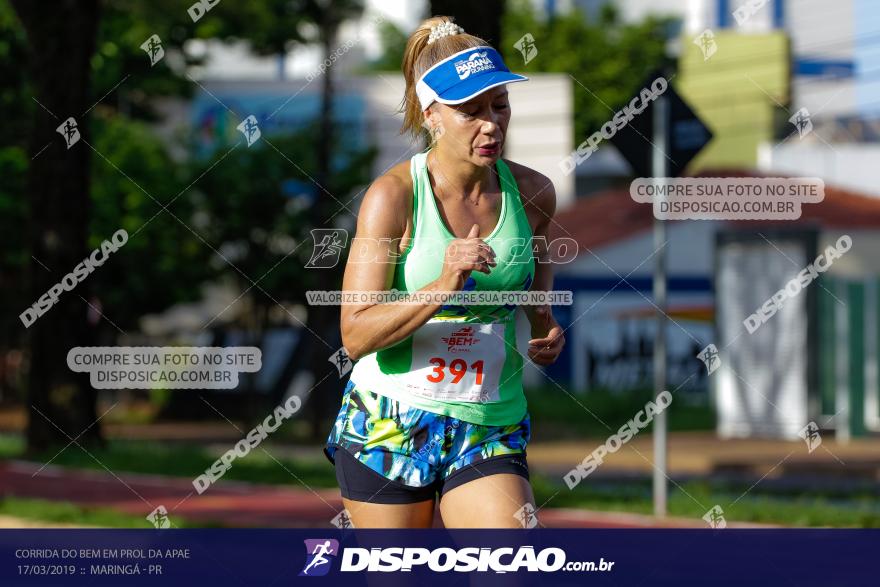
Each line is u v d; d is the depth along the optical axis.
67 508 22.64
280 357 74.56
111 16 62.56
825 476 36.59
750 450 42.34
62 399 38.84
